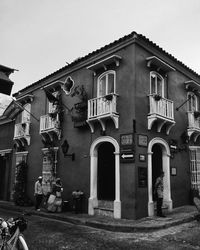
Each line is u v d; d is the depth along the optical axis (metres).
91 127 12.24
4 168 19.48
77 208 11.83
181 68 14.43
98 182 12.34
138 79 11.27
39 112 16.52
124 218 10.33
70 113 13.94
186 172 13.70
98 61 12.84
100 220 10.09
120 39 11.71
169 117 12.16
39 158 15.76
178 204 12.78
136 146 10.61
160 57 12.84
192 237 8.02
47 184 14.54
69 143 13.66
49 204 12.21
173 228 9.24
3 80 5.20
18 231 5.26
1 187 19.30
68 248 7.07
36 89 17.12
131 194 10.27
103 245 7.30
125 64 11.57
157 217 10.45
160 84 12.85
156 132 11.91
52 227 9.66
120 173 10.82
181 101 14.16
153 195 11.87
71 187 13.05
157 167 12.55
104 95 12.20
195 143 14.73
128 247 7.11
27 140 16.83
